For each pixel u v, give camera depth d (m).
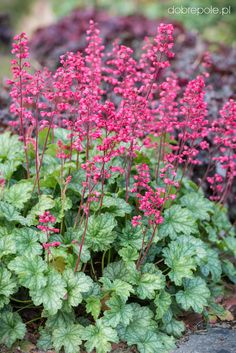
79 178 1.29
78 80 1.24
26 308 1.23
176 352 1.17
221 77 1.80
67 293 1.15
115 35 1.97
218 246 1.39
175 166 1.44
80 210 1.26
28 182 1.26
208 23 2.71
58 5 3.53
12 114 1.58
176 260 1.23
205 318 1.26
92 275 1.25
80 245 1.16
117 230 1.26
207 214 1.34
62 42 2.08
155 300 1.18
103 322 1.15
